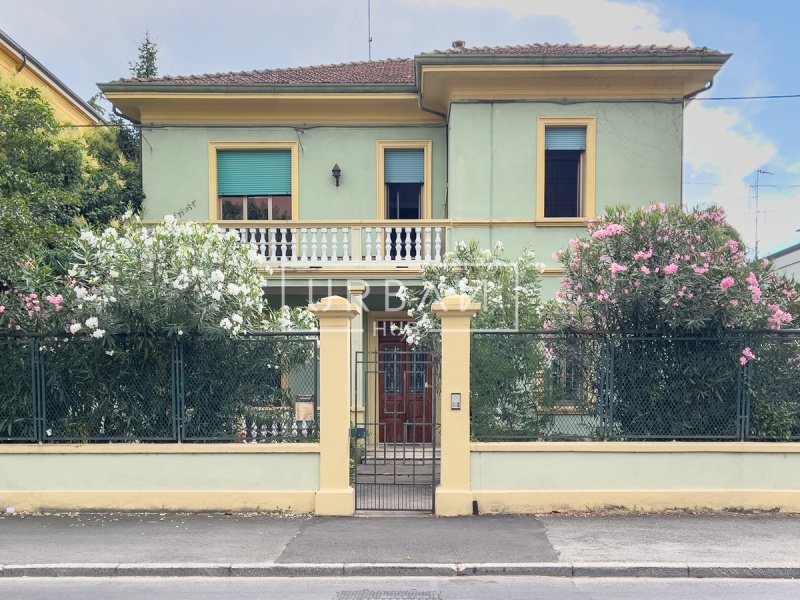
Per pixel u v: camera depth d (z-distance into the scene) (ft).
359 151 44.45
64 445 25.13
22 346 25.48
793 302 26.45
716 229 25.12
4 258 25.18
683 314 23.84
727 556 20.02
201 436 25.48
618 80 39.78
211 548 20.90
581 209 40.86
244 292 25.85
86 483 25.12
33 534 22.34
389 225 39.55
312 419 25.23
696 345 25.03
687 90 40.81
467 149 40.11
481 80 39.63
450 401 24.88
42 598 17.57
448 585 18.45
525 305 29.40
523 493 24.61
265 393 25.53
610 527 22.94
